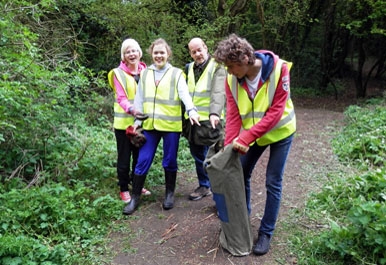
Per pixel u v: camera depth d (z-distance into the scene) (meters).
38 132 4.57
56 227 3.20
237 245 2.92
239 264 2.83
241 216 2.87
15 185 3.93
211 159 2.80
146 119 3.63
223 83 3.60
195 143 3.79
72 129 5.29
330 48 12.68
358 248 2.68
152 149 3.72
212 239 3.20
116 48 8.04
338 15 12.17
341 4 11.51
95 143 5.24
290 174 4.71
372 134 5.69
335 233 2.81
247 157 3.04
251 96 2.75
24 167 4.32
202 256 2.96
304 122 8.27
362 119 6.95
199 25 8.47
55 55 5.22
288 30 13.65
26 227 3.15
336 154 5.42
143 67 4.02
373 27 9.98
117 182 4.36
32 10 4.86
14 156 4.36
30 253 2.69
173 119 3.66
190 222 3.53
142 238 3.26
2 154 4.29
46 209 3.33
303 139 6.59
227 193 2.81
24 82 4.16
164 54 3.65
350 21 10.71
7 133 4.25
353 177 4.07
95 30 8.07
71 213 3.34
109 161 4.79
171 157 3.75
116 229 3.39
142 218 3.62
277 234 3.20
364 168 4.66
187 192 4.29
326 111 9.86
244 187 2.88
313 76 14.09
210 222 3.52
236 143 2.69
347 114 8.11
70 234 3.21
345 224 3.26
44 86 4.23
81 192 3.76
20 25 4.51
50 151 4.63
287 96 2.67
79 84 4.62
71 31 7.35
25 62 4.03
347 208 3.53
